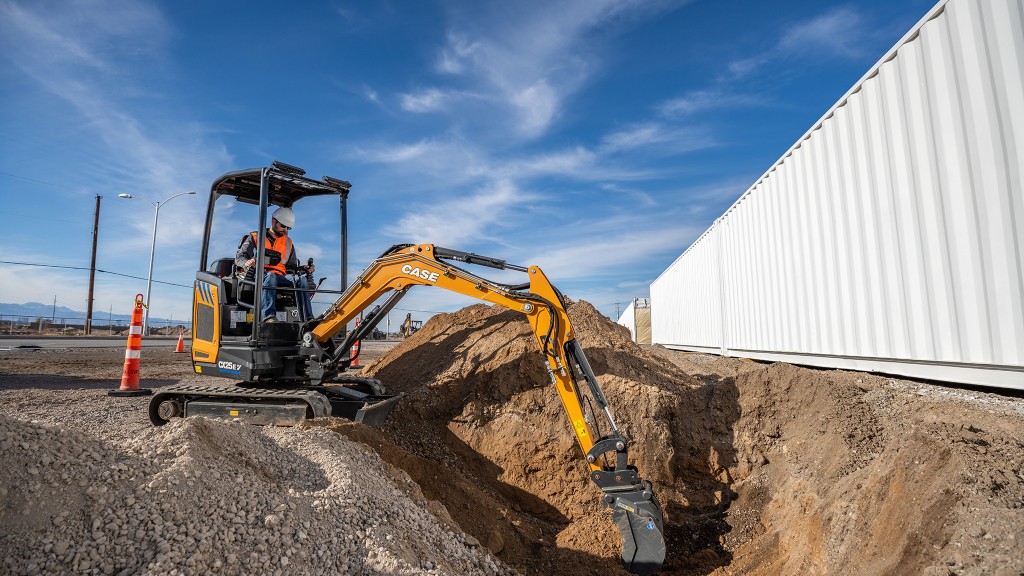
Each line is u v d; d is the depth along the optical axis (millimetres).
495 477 5176
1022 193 4234
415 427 5648
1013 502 2656
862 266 6305
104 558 2201
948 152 4941
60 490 2432
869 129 6113
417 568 2736
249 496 2818
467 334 6992
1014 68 4266
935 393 5137
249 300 6348
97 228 33625
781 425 5207
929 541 2717
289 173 6176
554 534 4668
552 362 4309
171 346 22859
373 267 5496
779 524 4266
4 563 2086
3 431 2545
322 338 5949
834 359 7129
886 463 3588
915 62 5332
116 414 6445
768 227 9086
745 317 10281
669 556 4371
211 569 2279
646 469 5012
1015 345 4336
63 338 28359
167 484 2629
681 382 6598
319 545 2709
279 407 5633
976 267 4672
